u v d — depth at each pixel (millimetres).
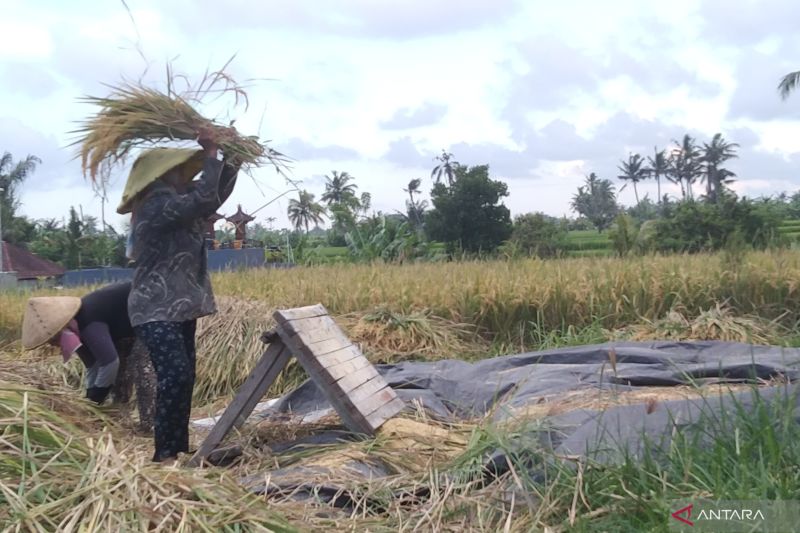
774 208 23266
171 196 4547
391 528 3268
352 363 4703
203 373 7605
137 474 3080
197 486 3150
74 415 4738
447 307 9047
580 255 12758
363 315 8734
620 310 8977
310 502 3486
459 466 3711
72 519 2838
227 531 2939
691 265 9844
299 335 4414
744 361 5297
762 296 9000
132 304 4551
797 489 2984
